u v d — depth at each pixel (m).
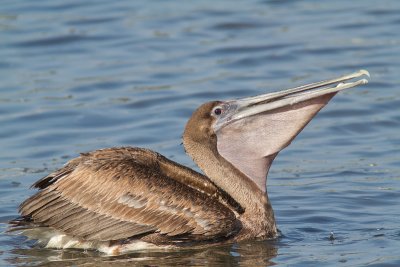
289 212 14.46
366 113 19.61
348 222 13.91
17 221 12.92
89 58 23.33
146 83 21.61
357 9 26.30
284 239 13.32
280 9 26.66
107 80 21.78
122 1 27.50
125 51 23.77
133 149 13.38
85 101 20.56
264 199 13.60
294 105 13.45
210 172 13.56
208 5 27.03
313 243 13.06
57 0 27.33
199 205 13.01
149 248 13.04
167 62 22.98
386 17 25.52
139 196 12.89
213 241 13.16
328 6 26.78
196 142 13.62
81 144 18.27
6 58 23.25
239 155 13.62
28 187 15.77
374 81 21.27
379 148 17.72
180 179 13.38
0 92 21.11
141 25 25.42
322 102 13.40
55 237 13.09
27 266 12.22
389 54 22.94
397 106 19.81
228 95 20.78
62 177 12.87
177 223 12.94
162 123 19.28
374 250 12.55
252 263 12.31
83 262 12.44
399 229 13.48
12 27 25.12
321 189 15.56
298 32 24.73
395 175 16.16
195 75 22.11
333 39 24.11
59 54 23.61
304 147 18.00
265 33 24.75
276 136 13.54
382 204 14.70
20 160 17.42
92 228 12.83
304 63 22.72
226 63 22.86
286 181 16.11
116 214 12.84
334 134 18.66
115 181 12.88
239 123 13.58
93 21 25.64
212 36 24.64
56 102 20.52
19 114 19.81
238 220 13.32
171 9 26.78
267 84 21.34
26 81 21.83
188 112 19.86
